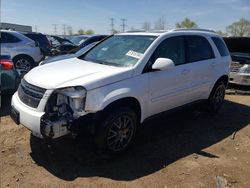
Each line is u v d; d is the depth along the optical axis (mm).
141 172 3943
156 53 4711
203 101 6023
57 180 3674
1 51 10656
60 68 4453
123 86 4125
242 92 8641
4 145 4520
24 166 3951
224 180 3840
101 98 3863
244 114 6703
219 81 6367
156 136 5156
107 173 3877
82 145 4566
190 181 3785
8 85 6543
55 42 18125
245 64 8984
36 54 11438
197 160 4348
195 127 5695
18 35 11156
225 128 5734
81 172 3871
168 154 4488
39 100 3832
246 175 3998
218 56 6195
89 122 3844
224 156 4527
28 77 4277
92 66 4500
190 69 5316
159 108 4844
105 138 4016
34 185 3559
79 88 3773
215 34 6410
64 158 4191
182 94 5238
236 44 10078
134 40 5035
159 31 5246
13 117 4254
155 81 4586
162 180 3777
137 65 4391
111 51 5027
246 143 5066
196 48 5645
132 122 4332
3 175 3732
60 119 3775
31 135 4891
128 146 4395
